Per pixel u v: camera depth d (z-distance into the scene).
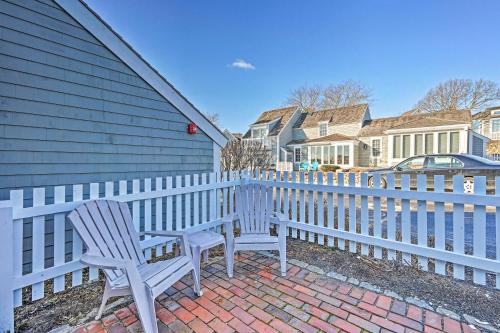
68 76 3.37
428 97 31.09
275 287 2.63
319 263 3.22
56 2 3.22
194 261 2.50
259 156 13.67
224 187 4.37
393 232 3.23
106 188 2.89
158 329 1.99
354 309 2.24
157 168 4.48
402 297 2.42
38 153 3.12
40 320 2.14
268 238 3.04
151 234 2.60
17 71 2.94
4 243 1.93
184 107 4.87
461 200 2.70
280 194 4.37
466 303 2.32
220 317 2.14
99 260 1.82
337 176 3.68
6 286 1.93
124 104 4.00
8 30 2.86
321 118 26.36
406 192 3.07
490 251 3.82
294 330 1.97
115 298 2.47
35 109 3.09
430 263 3.23
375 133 21.94
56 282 2.55
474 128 26.58
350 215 3.59
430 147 18.00
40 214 2.37
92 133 3.63
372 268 3.06
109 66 3.80
